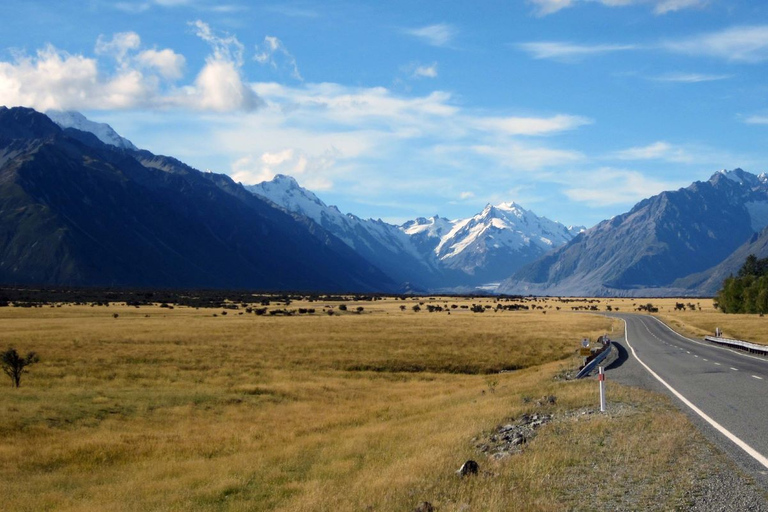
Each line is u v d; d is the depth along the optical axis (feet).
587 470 36.94
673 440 42.45
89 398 96.07
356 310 441.27
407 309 470.80
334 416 88.12
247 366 143.84
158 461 63.72
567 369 111.34
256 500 45.47
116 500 49.08
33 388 105.81
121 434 75.51
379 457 54.24
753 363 108.37
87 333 215.72
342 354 166.09
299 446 65.62
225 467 57.82
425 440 56.54
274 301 579.48
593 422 51.60
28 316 324.19
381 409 91.40
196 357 155.02
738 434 44.73
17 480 56.90
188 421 85.35
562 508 30.37
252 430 78.59
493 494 32.65
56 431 76.02
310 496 41.11
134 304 462.19
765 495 30.14
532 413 62.03
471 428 57.21
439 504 33.91
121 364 140.67
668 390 71.41
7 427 75.31
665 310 501.56
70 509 46.75
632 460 38.34
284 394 108.58
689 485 32.27
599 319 337.31
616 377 89.25
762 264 542.98
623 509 29.55
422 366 151.53
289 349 175.52
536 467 38.34
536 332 236.02
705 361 113.60
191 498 47.39
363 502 37.52
